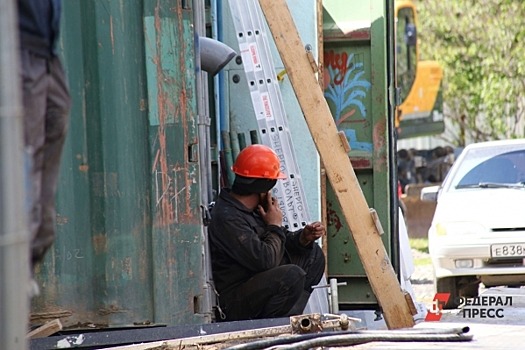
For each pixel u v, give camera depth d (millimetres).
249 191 18766
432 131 66875
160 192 15094
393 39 22219
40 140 9477
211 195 19422
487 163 31609
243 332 14391
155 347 13758
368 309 22266
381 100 22156
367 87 22250
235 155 21109
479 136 66375
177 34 15305
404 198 58375
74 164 14570
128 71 14859
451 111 66375
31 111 9383
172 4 15242
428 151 69812
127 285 14875
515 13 60781
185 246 15383
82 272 14680
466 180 31219
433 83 65188
